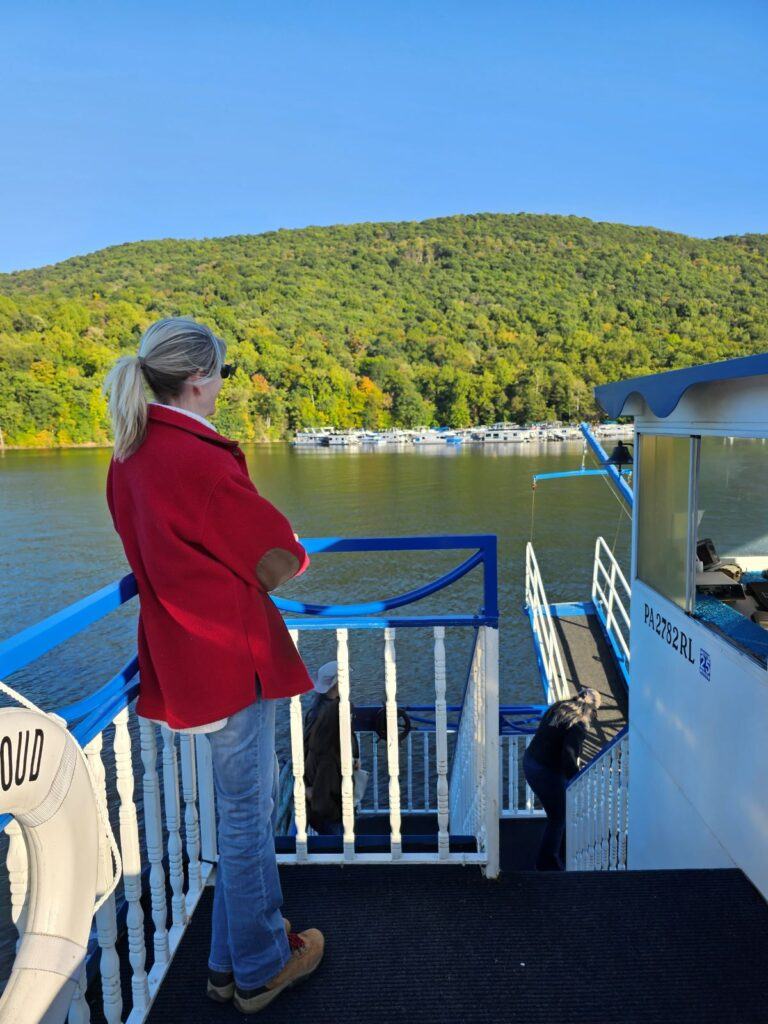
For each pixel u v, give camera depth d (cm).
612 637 970
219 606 157
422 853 258
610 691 845
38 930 133
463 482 7406
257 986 188
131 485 158
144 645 174
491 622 236
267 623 168
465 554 3506
